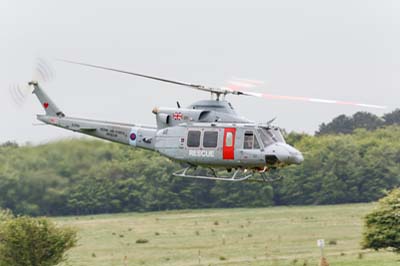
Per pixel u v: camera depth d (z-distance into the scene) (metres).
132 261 181.75
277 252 188.12
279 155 103.12
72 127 119.56
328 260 162.38
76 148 175.75
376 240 151.12
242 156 104.50
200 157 106.38
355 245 196.00
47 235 138.25
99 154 175.75
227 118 107.00
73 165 183.12
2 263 136.88
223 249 199.88
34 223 138.75
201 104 108.81
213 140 105.88
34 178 190.00
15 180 190.12
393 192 154.00
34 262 137.62
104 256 192.25
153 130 113.25
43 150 183.75
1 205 188.25
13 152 192.62
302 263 160.62
